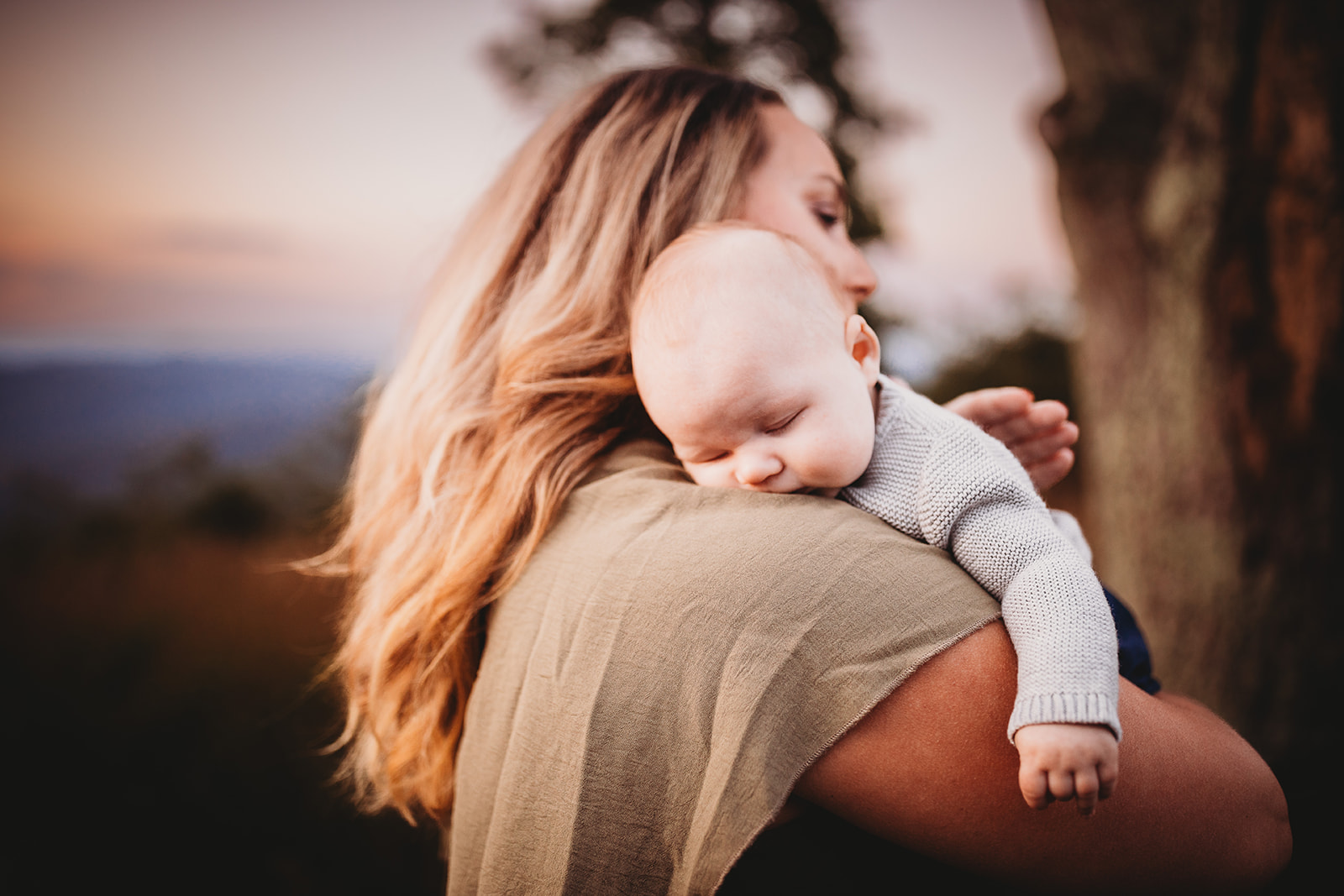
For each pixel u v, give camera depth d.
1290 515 2.47
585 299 1.20
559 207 1.29
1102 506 3.17
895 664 0.81
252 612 5.36
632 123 1.29
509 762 0.94
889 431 1.03
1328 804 1.20
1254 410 2.52
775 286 1.01
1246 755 0.91
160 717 4.09
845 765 0.80
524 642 0.99
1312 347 2.36
